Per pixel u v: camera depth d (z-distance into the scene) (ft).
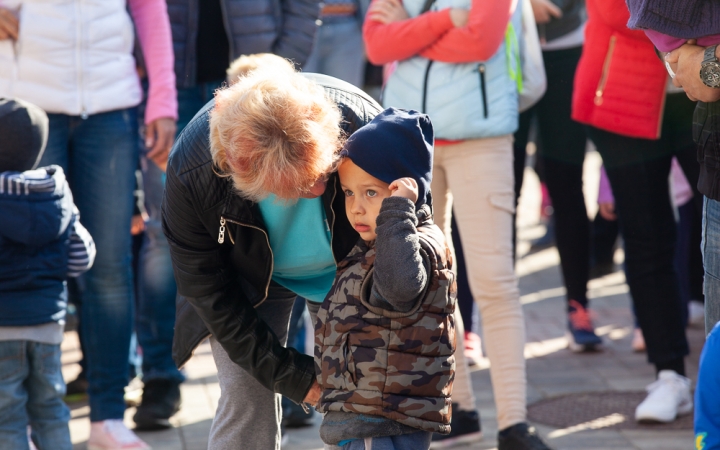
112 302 22.81
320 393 14.55
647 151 23.82
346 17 37.24
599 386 27.48
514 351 21.43
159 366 24.39
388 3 22.25
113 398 22.97
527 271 42.78
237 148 12.17
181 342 16.22
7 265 18.97
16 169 19.26
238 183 12.50
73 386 27.50
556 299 37.83
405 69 22.15
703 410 11.66
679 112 23.48
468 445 22.99
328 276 15.80
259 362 14.90
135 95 23.03
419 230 13.83
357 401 13.61
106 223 22.65
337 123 13.03
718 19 14.28
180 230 14.14
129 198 23.11
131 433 23.07
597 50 23.39
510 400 21.21
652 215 24.20
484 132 21.29
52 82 21.74
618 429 23.91
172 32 25.66
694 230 30.99
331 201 13.93
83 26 21.94
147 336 24.52
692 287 32.37
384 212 13.30
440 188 22.62
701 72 14.30
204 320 14.90
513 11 21.75
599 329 33.42
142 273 24.75
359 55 38.22
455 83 21.40
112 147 22.62
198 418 25.17
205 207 13.71
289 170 12.11
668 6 14.52
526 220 54.03
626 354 30.50
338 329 13.83
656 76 22.80
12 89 21.54
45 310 19.48
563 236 30.66
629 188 24.22
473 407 23.17
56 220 19.38
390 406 13.52
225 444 16.08
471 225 21.77
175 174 13.74
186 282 14.53
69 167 22.85
